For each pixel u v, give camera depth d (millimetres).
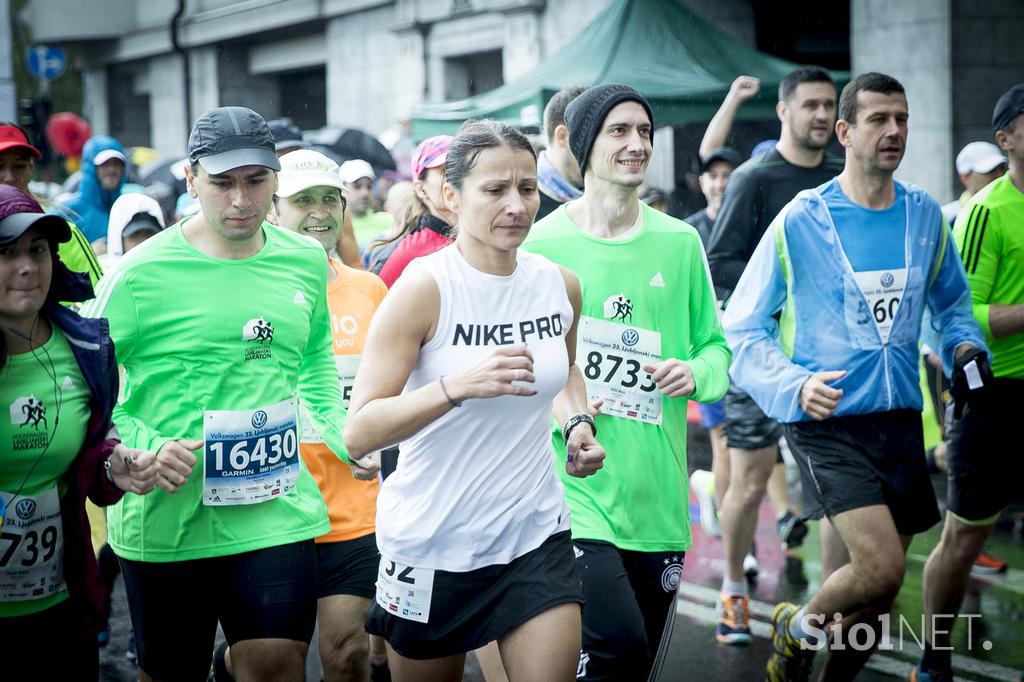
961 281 13305
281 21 62062
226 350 10945
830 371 12562
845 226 12695
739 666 14953
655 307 11672
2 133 14203
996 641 15336
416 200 14711
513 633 9297
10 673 9594
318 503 11508
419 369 9352
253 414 11000
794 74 15977
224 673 12461
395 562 9531
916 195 12922
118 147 23219
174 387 10914
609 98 11430
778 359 12695
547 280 9688
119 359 10883
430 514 9336
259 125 10844
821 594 12492
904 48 35719
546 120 14750
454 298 9266
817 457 12586
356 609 12328
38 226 9125
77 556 9781
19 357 9398
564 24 44719
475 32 49531
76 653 9852
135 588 11125
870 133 12438
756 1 42094
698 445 28031
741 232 16141
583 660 10727
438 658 9641
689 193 41469
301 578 11023
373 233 24969
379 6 55531
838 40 41250
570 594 9336
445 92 52062
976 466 13656
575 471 10102
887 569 12070
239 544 10922
